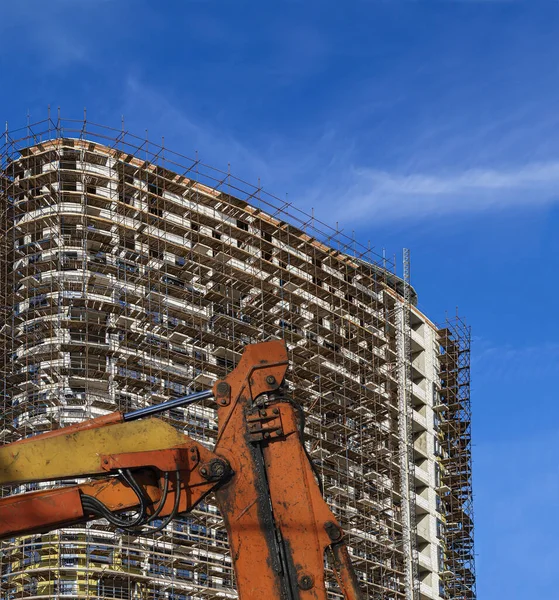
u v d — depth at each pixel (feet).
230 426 57.82
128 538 199.82
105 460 56.75
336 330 274.77
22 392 209.67
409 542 273.54
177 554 205.57
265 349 59.31
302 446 57.52
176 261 238.07
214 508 211.20
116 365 214.28
